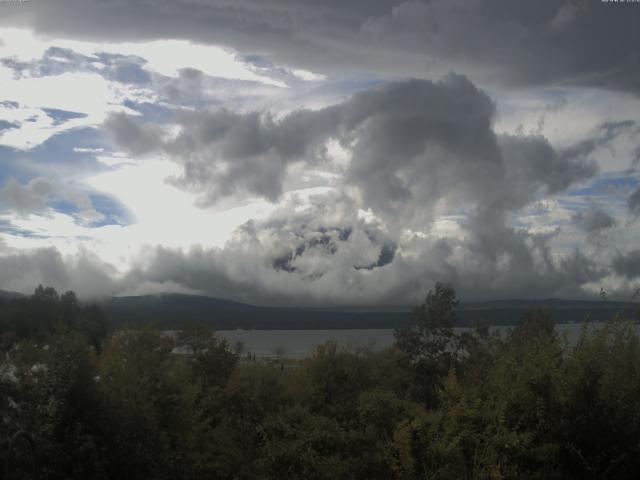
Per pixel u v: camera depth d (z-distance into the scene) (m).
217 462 12.80
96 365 11.70
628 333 9.78
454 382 10.11
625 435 8.71
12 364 10.02
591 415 8.72
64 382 9.87
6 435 9.07
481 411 9.32
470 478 8.81
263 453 11.62
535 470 8.73
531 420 9.13
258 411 16.78
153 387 12.30
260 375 18.17
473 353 21.22
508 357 10.51
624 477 8.66
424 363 21.84
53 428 9.59
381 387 18.12
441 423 9.74
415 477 9.45
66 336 10.53
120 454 10.12
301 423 11.89
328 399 18.02
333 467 10.23
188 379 15.20
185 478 11.67
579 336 9.90
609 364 9.31
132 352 13.13
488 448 8.71
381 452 10.10
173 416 12.33
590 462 8.74
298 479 10.66
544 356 9.52
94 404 10.16
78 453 9.38
